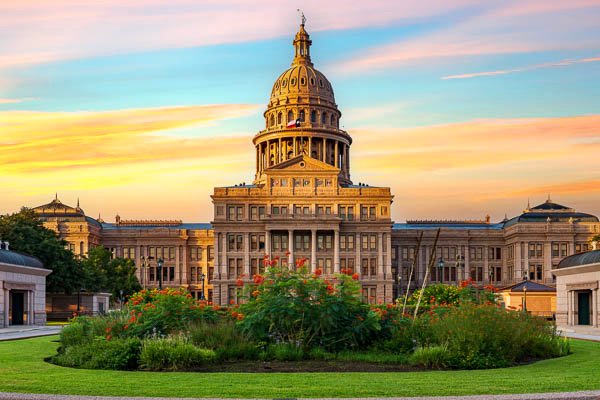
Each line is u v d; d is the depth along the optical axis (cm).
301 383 2333
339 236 14562
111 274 12100
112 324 3594
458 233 15850
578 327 6469
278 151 17662
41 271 7450
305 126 17562
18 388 2211
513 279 15412
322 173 14638
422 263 15738
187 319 3447
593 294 6538
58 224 14838
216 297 14262
